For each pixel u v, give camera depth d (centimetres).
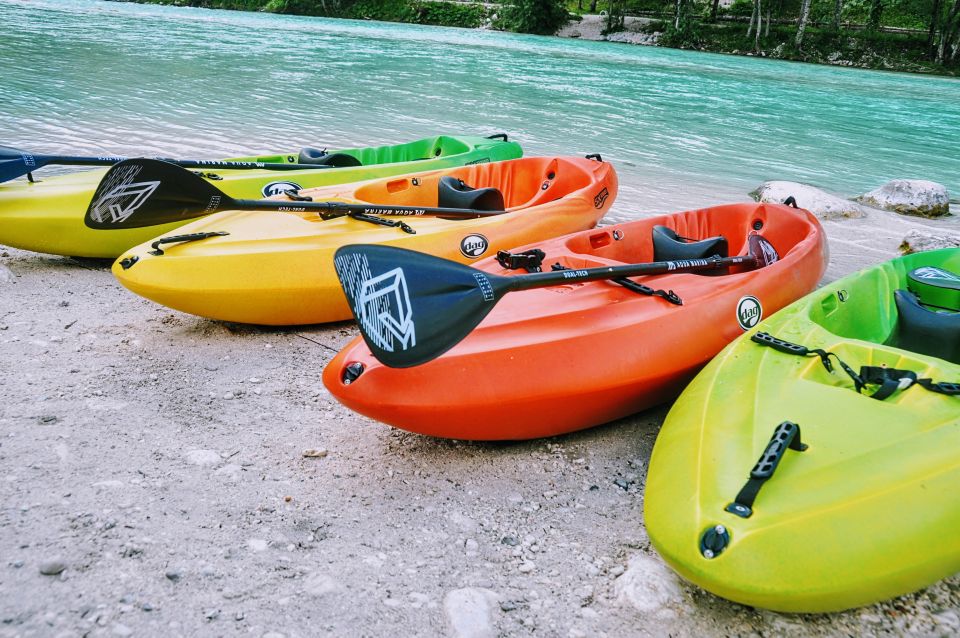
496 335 289
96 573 216
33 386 324
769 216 466
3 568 214
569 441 314
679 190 820
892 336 366
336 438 303
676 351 319
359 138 962
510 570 232
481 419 279
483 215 482
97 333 388
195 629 200
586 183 568
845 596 198
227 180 523
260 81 1421
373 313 223
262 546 235
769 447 217
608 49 3238
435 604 216
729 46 3681
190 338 392
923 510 209
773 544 195
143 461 275
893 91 2212
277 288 388
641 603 217
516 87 1620
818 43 3600
